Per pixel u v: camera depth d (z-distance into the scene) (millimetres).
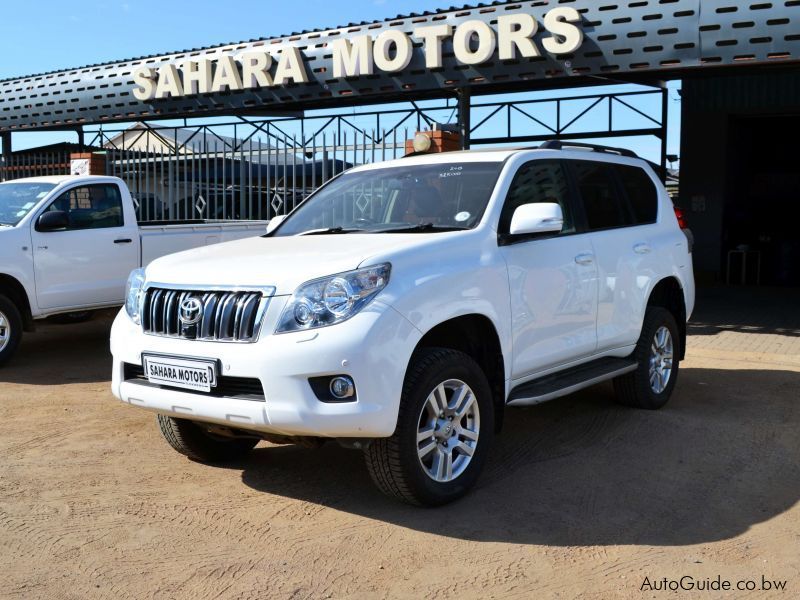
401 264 4113
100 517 4215
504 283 4637
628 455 5234
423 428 4180
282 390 3836
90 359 8617
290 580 3527
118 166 16172
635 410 6305
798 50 9023
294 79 12359
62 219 8289
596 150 6133
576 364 5461
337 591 3432
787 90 16344
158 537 3971
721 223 17266
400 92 11750
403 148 11859
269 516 4234
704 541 3934
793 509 4359
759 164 19109
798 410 6410
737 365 8297
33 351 9078
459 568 3637
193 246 9758
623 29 9867
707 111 17156
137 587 3459
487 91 13719
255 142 15297
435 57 11039
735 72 11789
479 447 4441
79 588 3447
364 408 3812
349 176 5828
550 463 5070
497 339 4594
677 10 9547
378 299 3930
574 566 3656
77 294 8609
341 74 11891
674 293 6664
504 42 10492
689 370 8031
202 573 3592
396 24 11586
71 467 5004
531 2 10453
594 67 10164
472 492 4562
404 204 5176
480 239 4625
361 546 3863
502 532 4023
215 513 4273
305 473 4902
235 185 14266
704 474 4898
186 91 13789
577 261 5301
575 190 5613
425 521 4152
